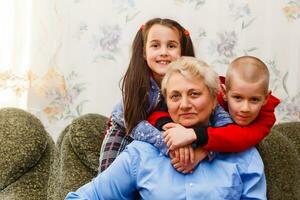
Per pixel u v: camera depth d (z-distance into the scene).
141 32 1.61
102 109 2.01
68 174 1.67
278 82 2.05
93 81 2.00
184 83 1.32
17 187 1.65
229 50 2.03
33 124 1.76
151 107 1.51
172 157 1.33
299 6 2.03
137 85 1.52
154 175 1.33
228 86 1.43
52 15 1.92
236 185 1.34
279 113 2.06
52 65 1.94
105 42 1.99
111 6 1.98
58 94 1.97
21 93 1.90
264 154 1.71
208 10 2.01
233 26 2.02
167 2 1.99
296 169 1.72
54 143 1.85
